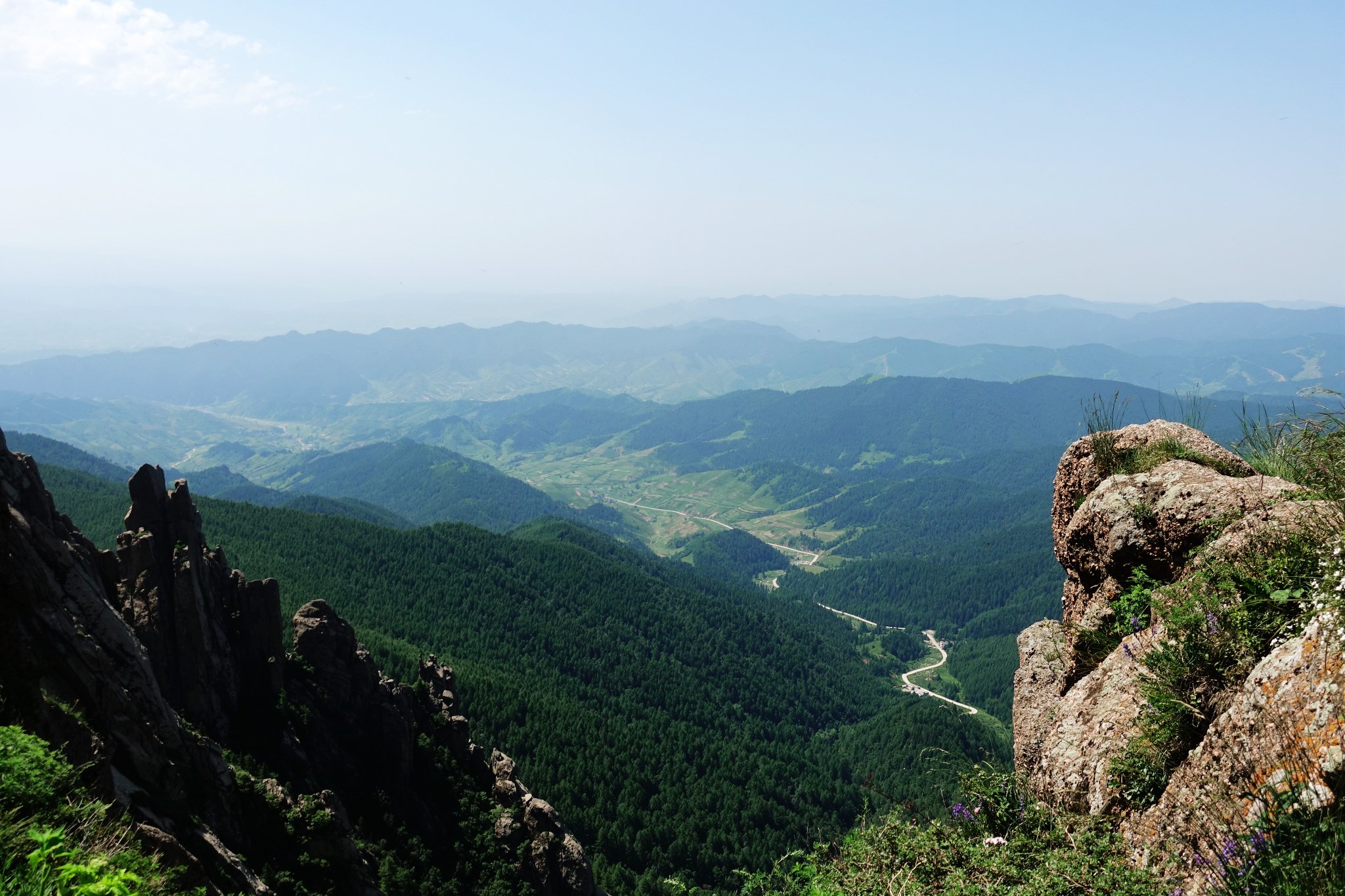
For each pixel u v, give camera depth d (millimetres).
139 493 44906
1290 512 8844
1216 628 8203
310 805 38062
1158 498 11656
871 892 9438
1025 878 8586
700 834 142375
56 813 8016
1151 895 7145
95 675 26906
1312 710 6242
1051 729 11195
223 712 46938
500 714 161250
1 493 14852
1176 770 8039
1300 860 5586
